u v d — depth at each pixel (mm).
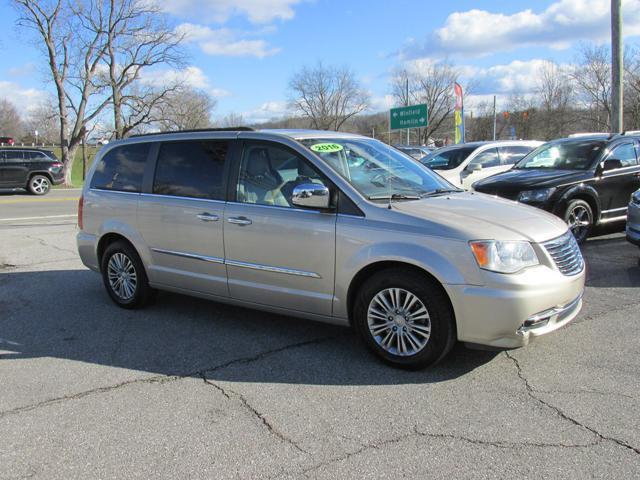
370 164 4738
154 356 4465
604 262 7375
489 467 2840
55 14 27938
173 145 5367
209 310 5703
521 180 8281
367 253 4043
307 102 66438
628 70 36281
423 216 3969
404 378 3943
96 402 3662
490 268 3680
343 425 3301
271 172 4641
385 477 2775
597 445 3016
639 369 4004
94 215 5934
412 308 3986
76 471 2885
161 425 3342
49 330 5156
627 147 8922
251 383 3920
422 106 27938
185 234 5102
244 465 2912
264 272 4613
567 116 53625
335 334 4895
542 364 4117
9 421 3422
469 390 3725
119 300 5844
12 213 14969
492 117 67812
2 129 94938
